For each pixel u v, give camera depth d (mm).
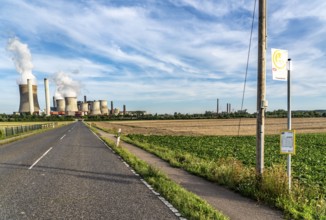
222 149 23281
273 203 6680
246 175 8453
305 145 28531
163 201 7035
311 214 6059
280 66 7273
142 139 32719
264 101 7895
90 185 8836
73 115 182000
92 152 17812
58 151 18344
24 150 19109
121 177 10070
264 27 7867
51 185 8844
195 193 7867
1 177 10094
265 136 40750
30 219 5785
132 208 6477
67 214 6074
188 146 25391
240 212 6199
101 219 5754
